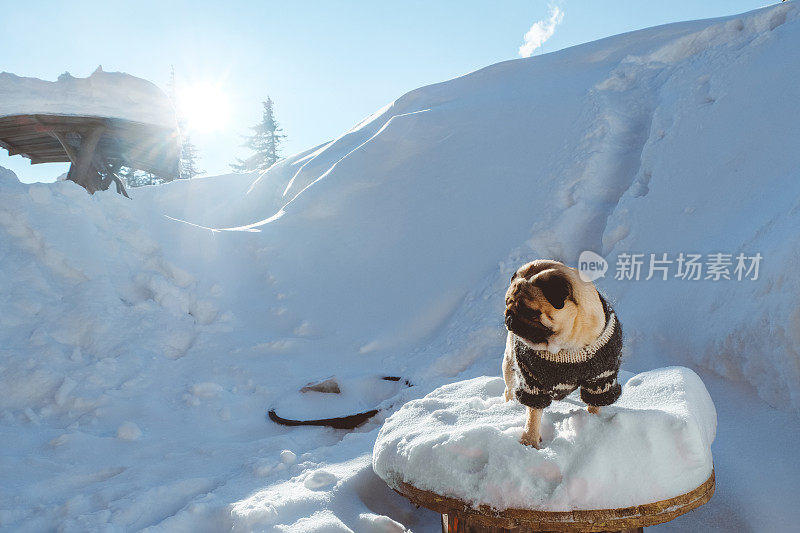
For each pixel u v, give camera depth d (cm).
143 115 971
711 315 416
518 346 223
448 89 1252
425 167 973
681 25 1030
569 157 809
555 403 282
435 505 231
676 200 596
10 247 648
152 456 429
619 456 217
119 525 313
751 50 725
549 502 210
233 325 727
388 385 573
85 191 763
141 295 709
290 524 291
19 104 889
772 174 502
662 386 278
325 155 1309
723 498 293
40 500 351
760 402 347
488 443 228
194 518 312
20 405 504
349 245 889
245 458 418
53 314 609
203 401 536
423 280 758
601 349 211
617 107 866
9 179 701
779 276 360
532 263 218
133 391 544
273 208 1424
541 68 1132
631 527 208
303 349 677
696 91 741
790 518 263
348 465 365
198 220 1579
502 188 834
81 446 429
